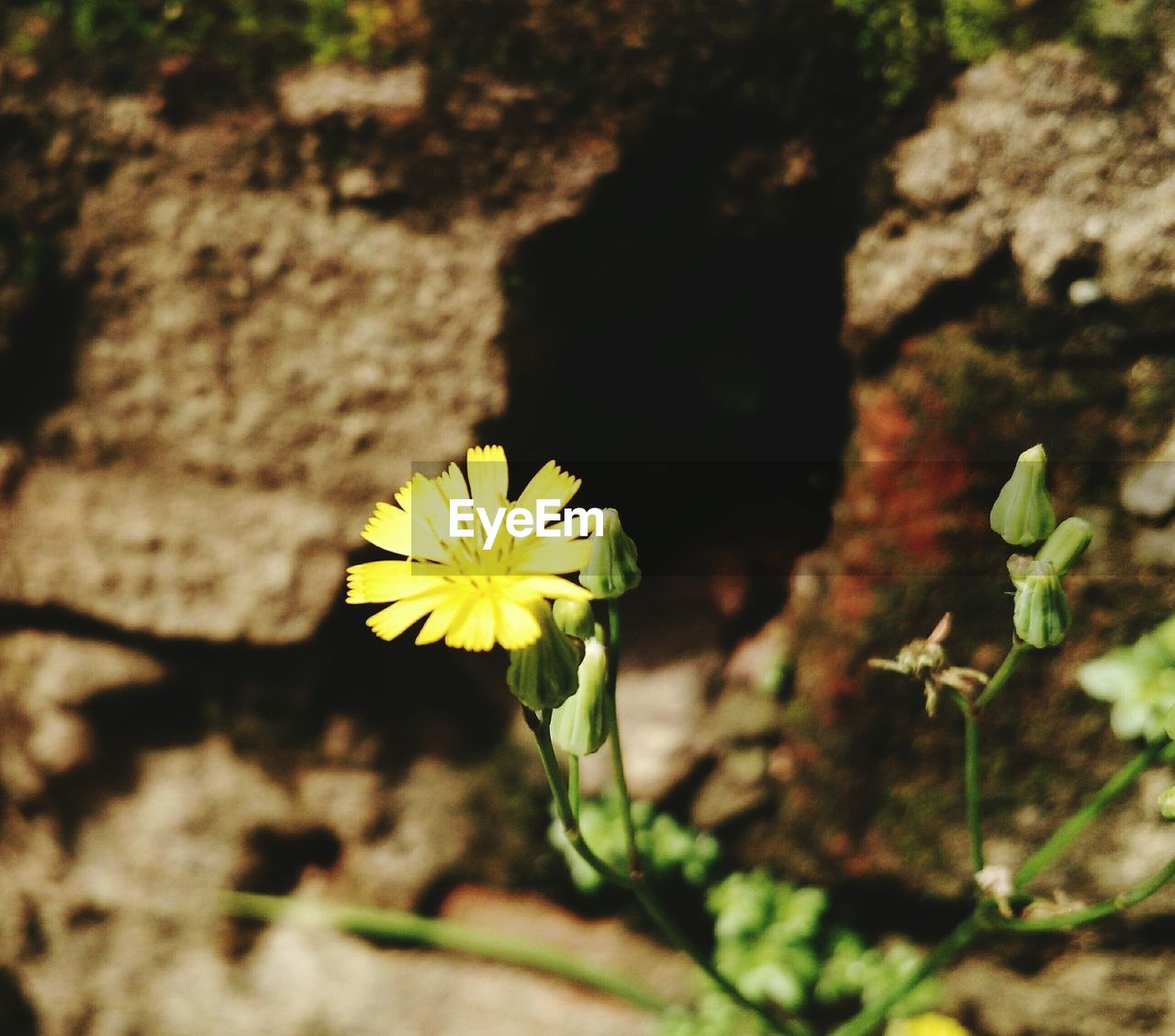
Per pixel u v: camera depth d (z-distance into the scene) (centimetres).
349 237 15
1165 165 14
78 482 16
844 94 15
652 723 16
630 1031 16
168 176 16
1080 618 15
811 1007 16
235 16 15
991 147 14
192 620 16
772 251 16
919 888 16
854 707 16
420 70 15
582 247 15
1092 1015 15
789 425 16
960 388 15
